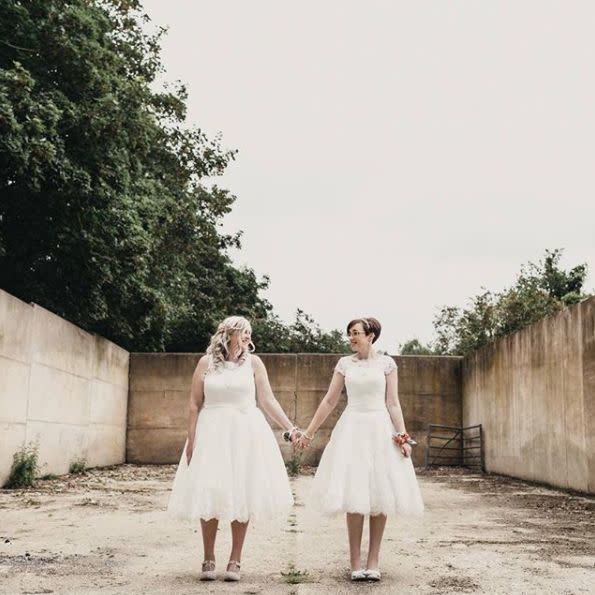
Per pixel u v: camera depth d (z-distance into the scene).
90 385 16.02
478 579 4.88
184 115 19.92
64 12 13.33
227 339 5.03
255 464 4.83
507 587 4.64
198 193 21.58
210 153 20.73
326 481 4.97
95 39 14.24
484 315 24.02
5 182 12.94
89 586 4.64
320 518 8.04
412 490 4.91
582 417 11.35
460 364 19.45
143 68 19.42
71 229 13.96
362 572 4.81
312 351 32.59
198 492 4.70
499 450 15.91
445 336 28.14
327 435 19.02
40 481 12.55
